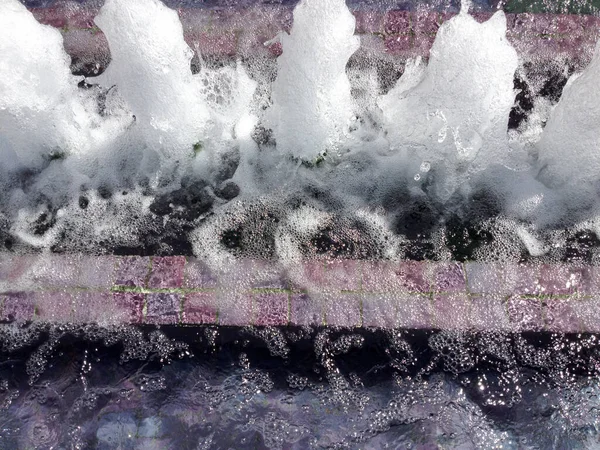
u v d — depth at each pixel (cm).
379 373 67
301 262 74
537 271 73
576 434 64
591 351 67
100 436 64
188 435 64
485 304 70
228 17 95
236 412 65
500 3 97
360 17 95
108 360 68
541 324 69
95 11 96
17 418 65
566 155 77
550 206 79
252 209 79
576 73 85
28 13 73
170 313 70
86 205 79
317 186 81
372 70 90
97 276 72
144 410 65
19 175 82
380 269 73
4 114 77
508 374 67
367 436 64
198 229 77
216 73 89
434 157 82
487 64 73
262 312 69
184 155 83
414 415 65
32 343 68
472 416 65
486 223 77
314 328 69
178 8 96
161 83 76
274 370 67
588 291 71
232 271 73
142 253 75
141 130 83
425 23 95
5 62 72
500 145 80
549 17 95
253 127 85
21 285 72
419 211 78
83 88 87
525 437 64
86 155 83
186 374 67
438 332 68
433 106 79
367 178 81
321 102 78
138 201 80
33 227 77
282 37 75
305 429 64
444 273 72
